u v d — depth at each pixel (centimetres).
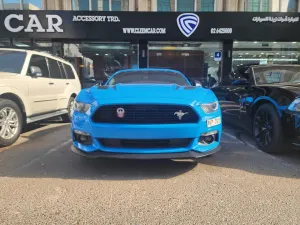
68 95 751
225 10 1315
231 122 639
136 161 415
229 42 1271
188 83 507
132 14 1181
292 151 470
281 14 1193
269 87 465
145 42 1276
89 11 1174
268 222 251
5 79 502
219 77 1312
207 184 334
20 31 1171
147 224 247
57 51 1267
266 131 462
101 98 355
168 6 1322
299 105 391
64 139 567
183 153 343
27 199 294
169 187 325
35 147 500
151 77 529
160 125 337
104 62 1312
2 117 488
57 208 276
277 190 318
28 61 581
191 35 1198
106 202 288
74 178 352
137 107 341
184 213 266
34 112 580
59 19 1173
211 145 364
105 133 339
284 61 1310
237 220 254
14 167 392
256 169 386
